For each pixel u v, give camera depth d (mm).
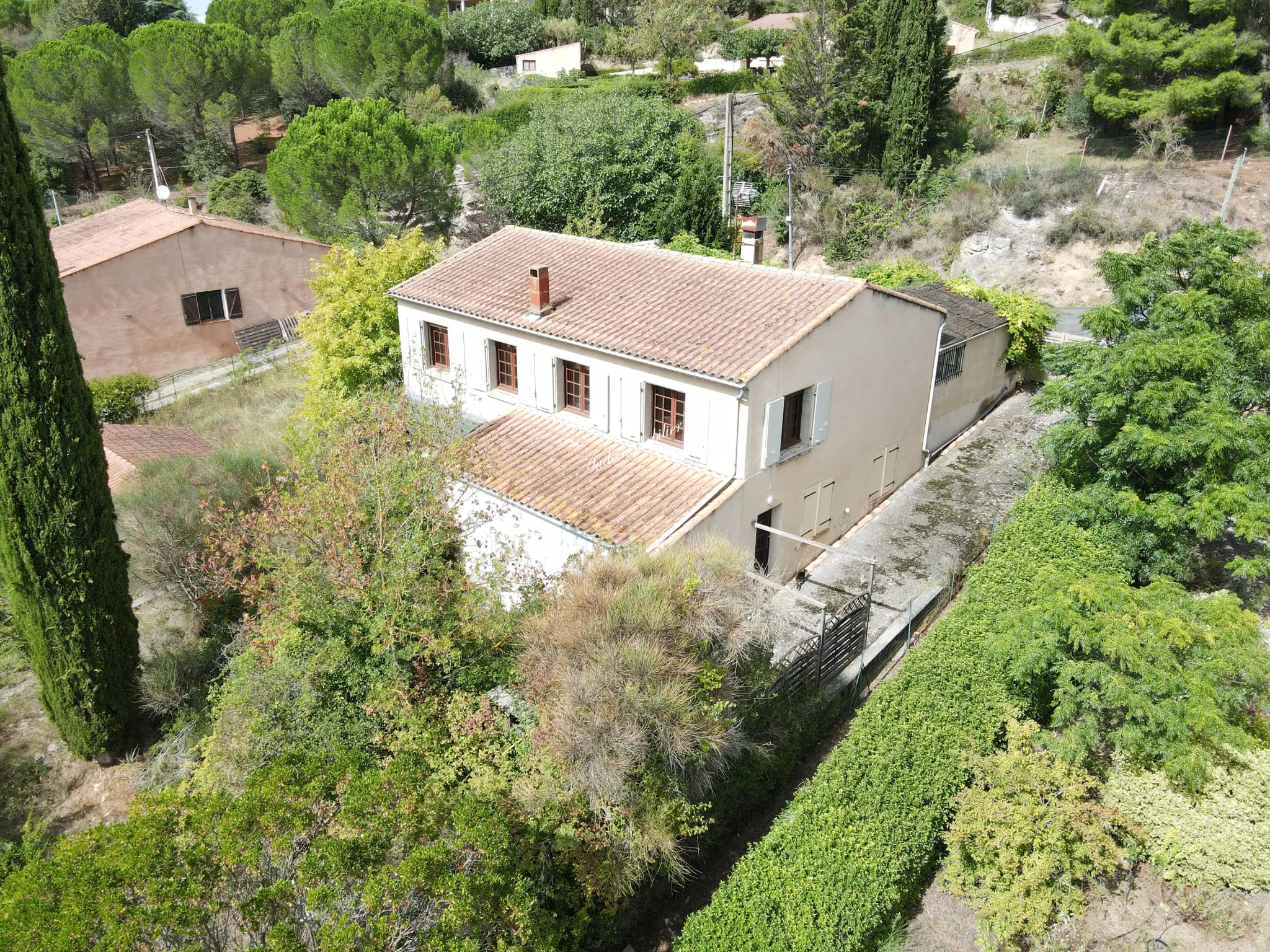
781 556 18609
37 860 8281
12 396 14258
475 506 18234
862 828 10805
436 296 21328
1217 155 38219
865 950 10195
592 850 10445
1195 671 11172
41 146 53000
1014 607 14281
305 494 14602
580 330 18359
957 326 24641
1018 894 10648
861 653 15633
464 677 13180
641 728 10383
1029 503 17438
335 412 21094
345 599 13625
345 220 38312
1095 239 36281
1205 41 36375
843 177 42781
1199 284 16547
